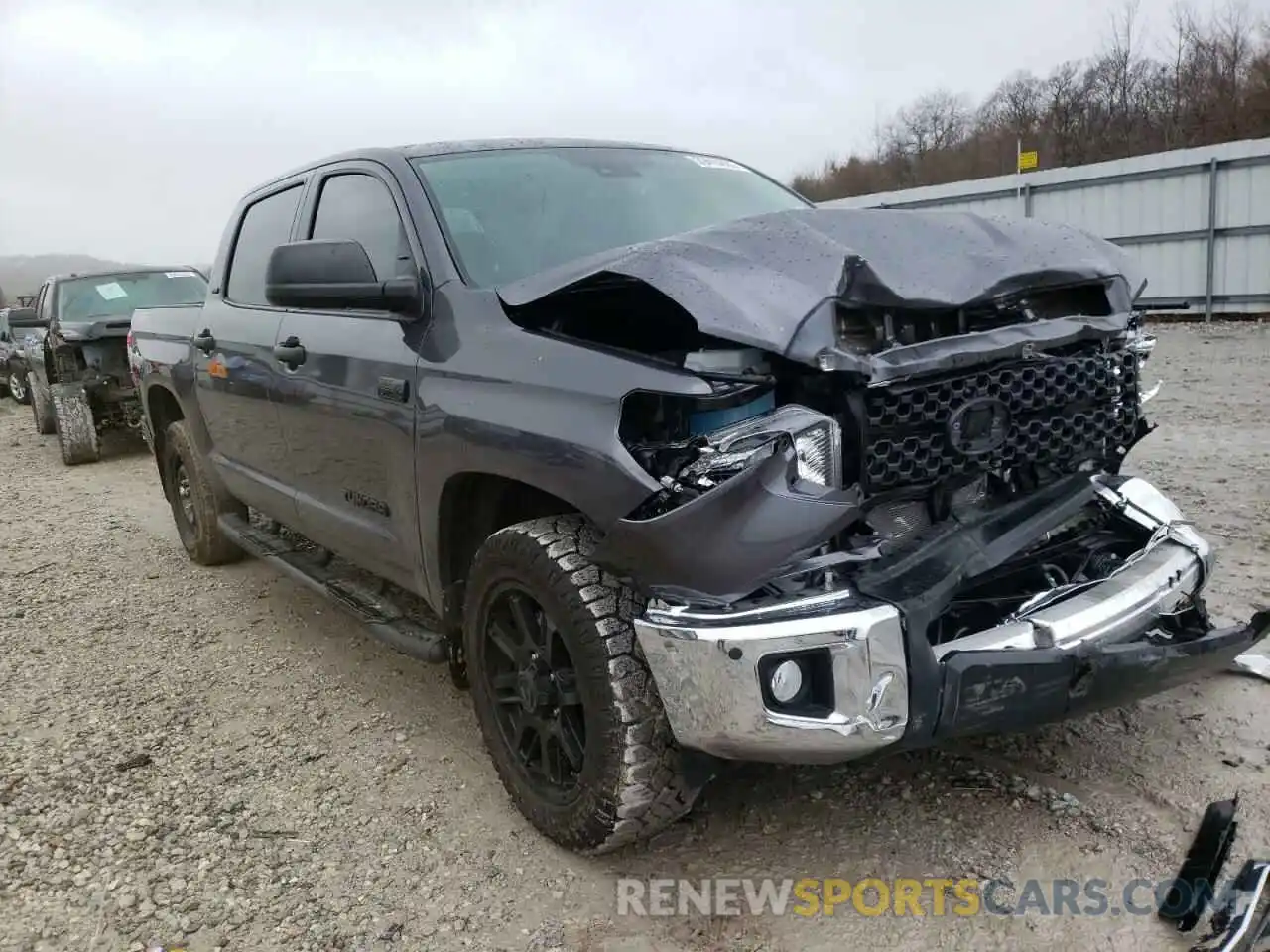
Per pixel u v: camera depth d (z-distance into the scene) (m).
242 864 2.79
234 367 4.36
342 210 3.74
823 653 2.20
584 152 3.76
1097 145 35.00
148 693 4.02
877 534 2.46
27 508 7.96
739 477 2.17
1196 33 31.67
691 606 2.27
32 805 3.14
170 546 6.33
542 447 2.49
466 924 2.49
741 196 3.83
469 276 3.04
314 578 4.13
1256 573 4.25
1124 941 2.24
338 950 2.42
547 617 2.60
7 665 4.39
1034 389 2.50
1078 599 2.53
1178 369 10.62
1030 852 2.58
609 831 2.52
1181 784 2.80
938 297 2.39
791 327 2.21
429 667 4.15
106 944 2.47
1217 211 15.35
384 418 3.15
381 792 3.14
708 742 2.29
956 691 2.25
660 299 2.51
